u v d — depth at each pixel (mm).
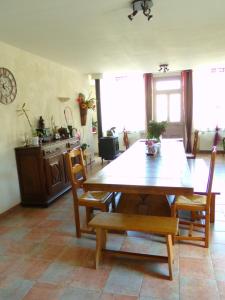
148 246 2557
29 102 4109
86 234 2859
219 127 7188
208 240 2459
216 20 3051
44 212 3570
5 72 3541
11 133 3668
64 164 4336
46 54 4289
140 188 2213
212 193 2842
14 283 2074
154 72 7086
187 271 2125
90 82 7262
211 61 5609
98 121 7402
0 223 3250
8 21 2785
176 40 3859
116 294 1898
